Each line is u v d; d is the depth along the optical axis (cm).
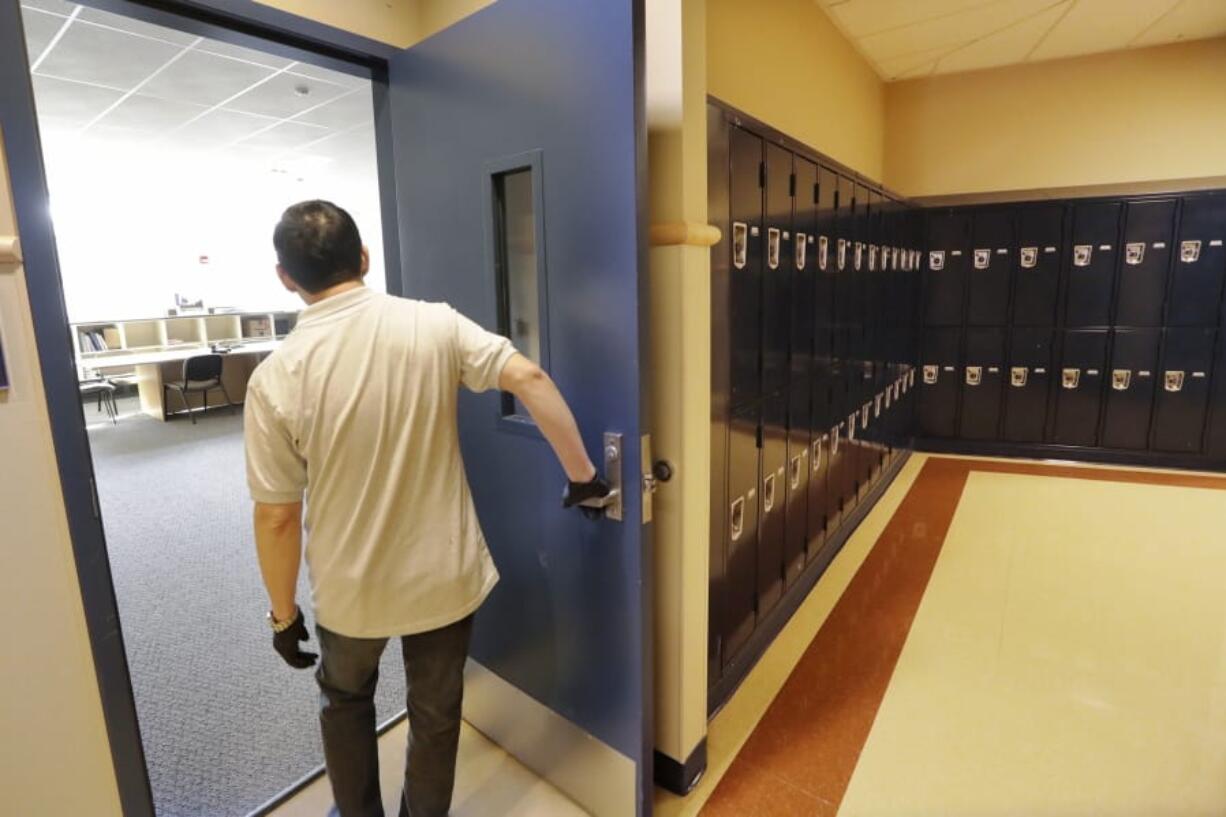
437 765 145
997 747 186
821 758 183
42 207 118
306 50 171
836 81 356
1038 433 486
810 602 276
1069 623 252
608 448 139
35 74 401
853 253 317
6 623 119
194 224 900
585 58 129
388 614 126
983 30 372
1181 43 409
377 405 120
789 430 252
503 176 154
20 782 124
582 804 167
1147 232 436
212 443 601
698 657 170
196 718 207
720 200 189
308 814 169
